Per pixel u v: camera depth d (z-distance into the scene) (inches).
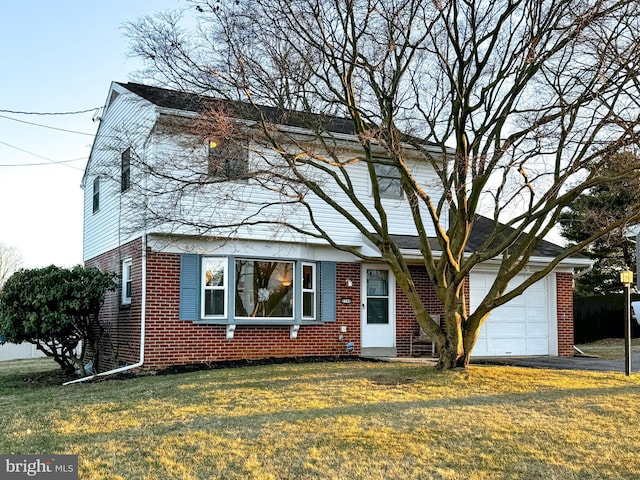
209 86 408.5
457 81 424.2
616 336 1027.3
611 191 440.8
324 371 448.5
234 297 539.5
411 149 520.1
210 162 406.9
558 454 254.8
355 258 597.6
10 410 358.0
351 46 423.5
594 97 388.2
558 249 668.7
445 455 253.3
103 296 545.6
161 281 516.1
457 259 434.6
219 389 383.6
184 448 263.7
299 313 564.1
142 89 580.7
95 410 340.2
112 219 620.7
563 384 389.1
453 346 433.7
